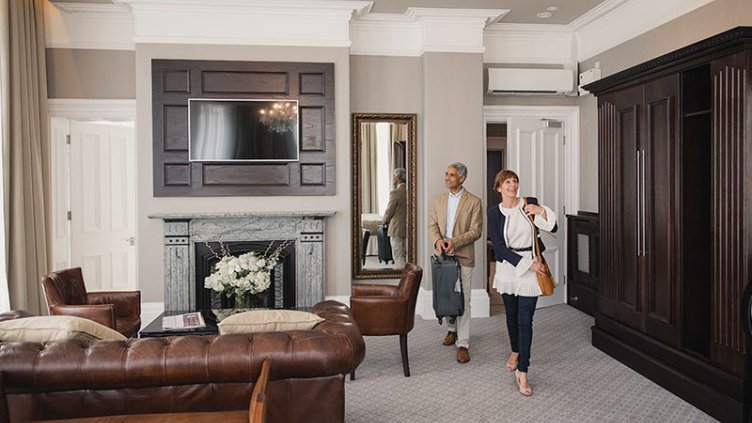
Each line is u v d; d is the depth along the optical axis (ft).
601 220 14.53
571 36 20.01
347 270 17.98
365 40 18.62
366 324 12.48
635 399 11.33
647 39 16.25
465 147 18.52
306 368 6.93
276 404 7.05
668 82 11.78
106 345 6.79
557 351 14.62
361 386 12.22
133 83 17.62
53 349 6.65
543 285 11.44
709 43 10.19
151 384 6.71
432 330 16.93
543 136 19.94
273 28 17.35
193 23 17.04
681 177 11.50
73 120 18.22
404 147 18.86
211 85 17.16
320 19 17.48
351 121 18.56
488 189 30.07
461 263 14.16
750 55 9.69
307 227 17.43
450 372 13.11
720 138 10.34
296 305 17.49
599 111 14.48
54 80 17.29
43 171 16.51
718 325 10.50
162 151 17.02
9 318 8.78
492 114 19.66
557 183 20.27
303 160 17.60
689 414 10.58
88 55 17.44
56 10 17.19
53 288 12.01
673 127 11.67
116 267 19.86
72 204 18.31
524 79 19.21
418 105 18.92
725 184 10.27
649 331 12.62
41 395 6.65
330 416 7.16
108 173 19.48
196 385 6.85
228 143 17.21
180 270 16.85
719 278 10.46
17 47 14.97
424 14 17.93
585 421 10.32
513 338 12.90
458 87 18.44
